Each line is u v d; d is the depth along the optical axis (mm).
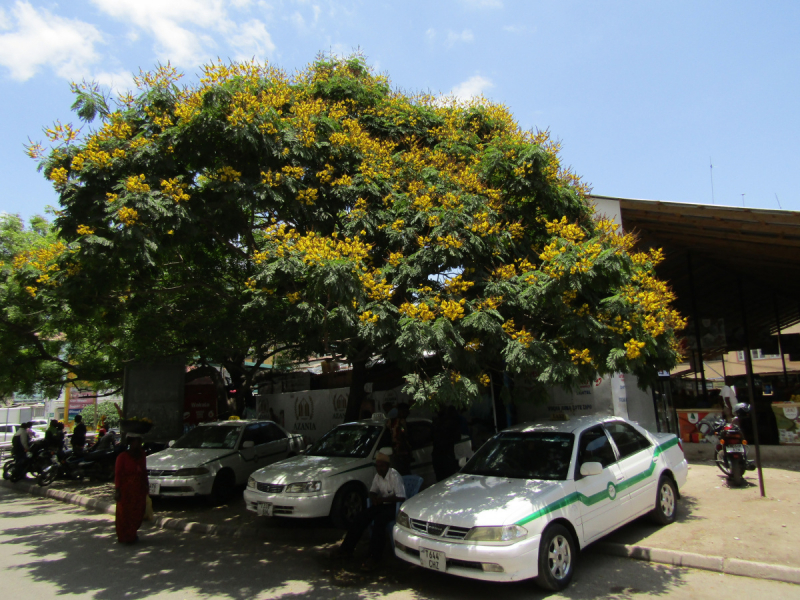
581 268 5809
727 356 27406
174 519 8492
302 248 6102
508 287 6496
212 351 11477
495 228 6871
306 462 8078
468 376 6328
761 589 4910
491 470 6094
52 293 7555
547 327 6887
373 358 10820
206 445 10516
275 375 18375
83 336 12914
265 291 6648
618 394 10453
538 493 5234
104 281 6395
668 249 13281
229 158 6887
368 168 7684
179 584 5770
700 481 8891
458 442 9320
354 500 7703
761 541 5828
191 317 10422
